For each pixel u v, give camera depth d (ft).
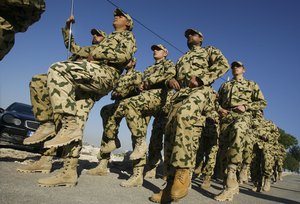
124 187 15.65
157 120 22.75
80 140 12.60
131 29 15.83
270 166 26.91
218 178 31.22
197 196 16.88
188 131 12.71
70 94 12.50
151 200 13.10
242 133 17.33
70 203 10.20
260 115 26.81
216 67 14.58
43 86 14.57
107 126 19.02
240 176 26.14
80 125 13.88
